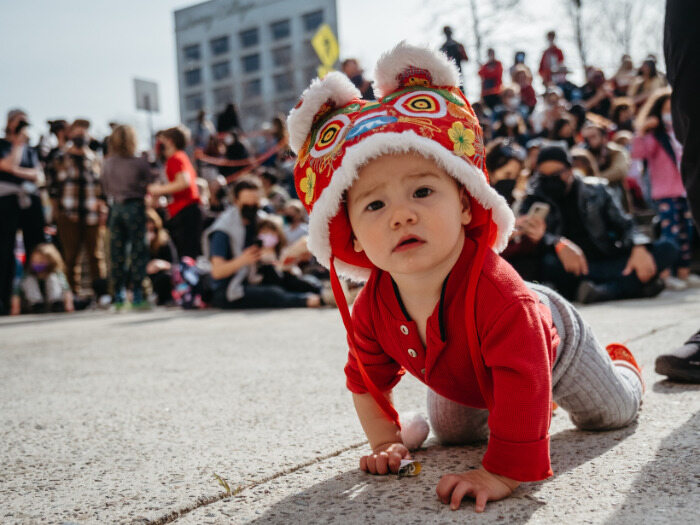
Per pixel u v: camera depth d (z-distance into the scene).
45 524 1.16
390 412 1.38
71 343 3.86
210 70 56.50
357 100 1.33
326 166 1.24
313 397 2.04
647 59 8.48
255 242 5.64
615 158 6.58
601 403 1.45
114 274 6.35
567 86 10.62
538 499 1.14
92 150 7.89
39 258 6.96
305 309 5.40
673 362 1.87
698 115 1.79
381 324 1.36
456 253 1.25
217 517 1.15
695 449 1.31
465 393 1.34
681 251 5.62
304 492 1.25
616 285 4.50
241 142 9.37
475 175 1.22
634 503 1.08
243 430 1.71
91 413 2.00
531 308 1.18
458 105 1.27
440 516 1.09
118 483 1.36
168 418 1.89
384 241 1.19
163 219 7.69
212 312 5.71
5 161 6.50
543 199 4.53
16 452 1.63
